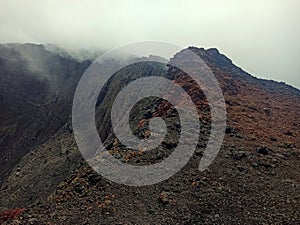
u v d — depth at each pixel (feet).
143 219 75.77
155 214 77.20
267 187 86.53
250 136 119.55
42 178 221.66
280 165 99.04
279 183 88.74
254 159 100.01
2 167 396.78
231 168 94.73
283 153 108.27
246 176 91.20
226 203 79.77
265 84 265.54
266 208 77.97
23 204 201.67
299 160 105.09
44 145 318.24
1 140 474.90
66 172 211.41
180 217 75.77
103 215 77.71
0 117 591.78
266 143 115.75
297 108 192.54
